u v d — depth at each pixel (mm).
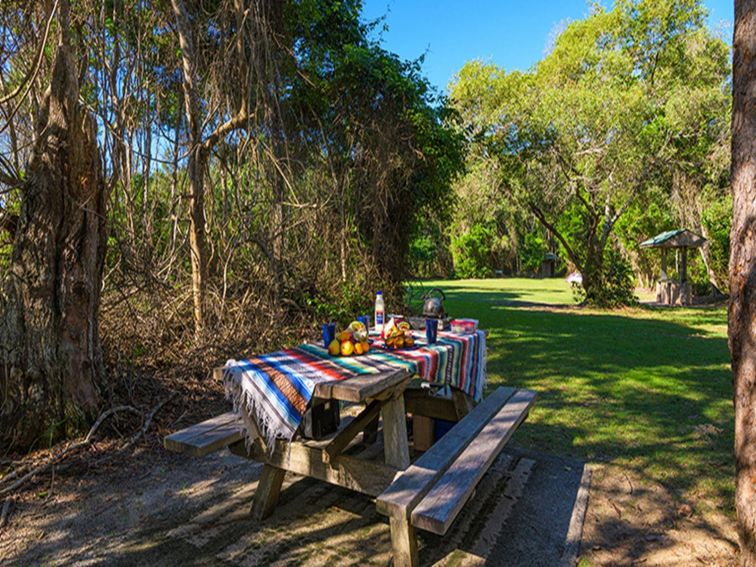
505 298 16250
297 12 6711
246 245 6145
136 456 3090
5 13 3826
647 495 2553
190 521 2330
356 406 4055
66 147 3090
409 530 1741
